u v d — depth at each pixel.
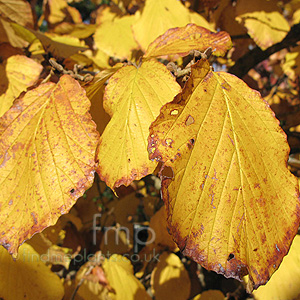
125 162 0.15
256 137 0.15
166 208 0.13
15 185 0.15
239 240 0.14
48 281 0.28
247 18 0.36
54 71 0.20
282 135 0.15
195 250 0.13
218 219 0.14
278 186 0.15
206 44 0.19
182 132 0.14
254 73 0.72
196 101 0.15
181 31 0.21
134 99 0.16
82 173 0.15
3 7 0.33
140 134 0.15
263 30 0.35
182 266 0.46
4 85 0.26
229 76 0.16
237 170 0.14
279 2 0.45
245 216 0.14
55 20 0.48
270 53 0.44
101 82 0.18
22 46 0.34
